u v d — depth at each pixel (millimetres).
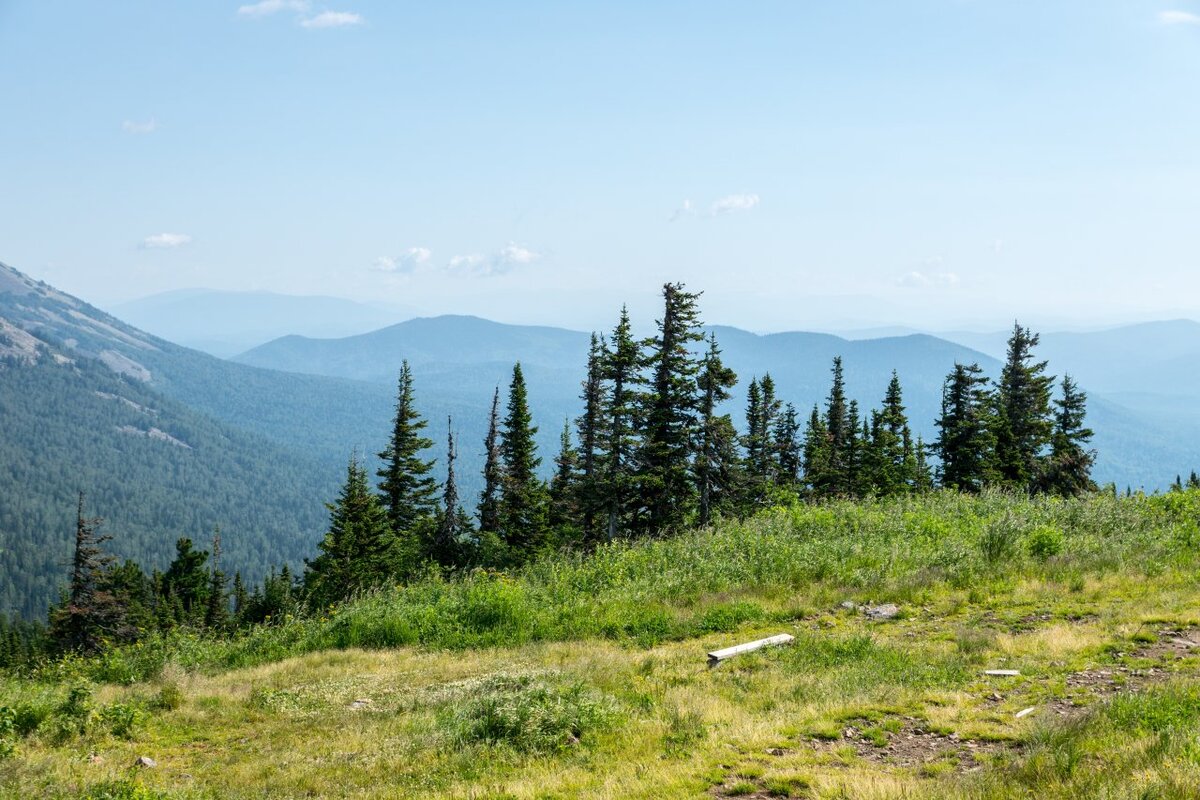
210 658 18812
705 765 8820
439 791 9031
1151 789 6598
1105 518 21266
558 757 9930
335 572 44375
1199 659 10938
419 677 14883
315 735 11883
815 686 11500
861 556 19641
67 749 11406
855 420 61531
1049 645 12281
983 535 19844
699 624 16453
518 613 18500
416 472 50812
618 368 38156
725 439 37906
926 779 8023
